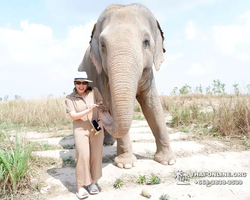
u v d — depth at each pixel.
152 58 3.08
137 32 2.75
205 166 3.55
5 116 8.45
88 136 2.88
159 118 3.77
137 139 5.39
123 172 3.45
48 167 3.75
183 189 2.87
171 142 4.91
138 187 2.97
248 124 5.12
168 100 11.16
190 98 13.09
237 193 2.74
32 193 2.84
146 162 3.85
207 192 2.78
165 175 3.31
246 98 5.98
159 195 2.74
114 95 2.43
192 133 5.61
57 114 8.23
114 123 2.47
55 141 5.37
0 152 2.84
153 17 3.31
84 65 5.40
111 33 2.70
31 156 3.81
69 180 3.23
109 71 2.56
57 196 2.79
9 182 2.85
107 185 3.06
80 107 2.85
